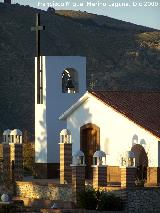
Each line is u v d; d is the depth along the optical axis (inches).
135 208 2691.9
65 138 3070.9
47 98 3479.3
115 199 2694.4
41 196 2977.4
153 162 2957.7
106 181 2822.3
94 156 2839.6
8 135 3206.2
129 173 2746.1
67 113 3289.9
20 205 2866.6
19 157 3154.5
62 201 2832.2
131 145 3053.6
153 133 2965.1
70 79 3545.8
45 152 3459.6
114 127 3127.5
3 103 7377.0
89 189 2765.7
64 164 3043.8
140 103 3201.3
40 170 3464.6
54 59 3496.6
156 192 2726.4
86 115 3238.2
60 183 2962.6
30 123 7126.0
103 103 3161.9
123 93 3257.9
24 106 7406.5
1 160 3184.1
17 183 3093.0
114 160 3115.2
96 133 3201.3
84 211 2655.0
